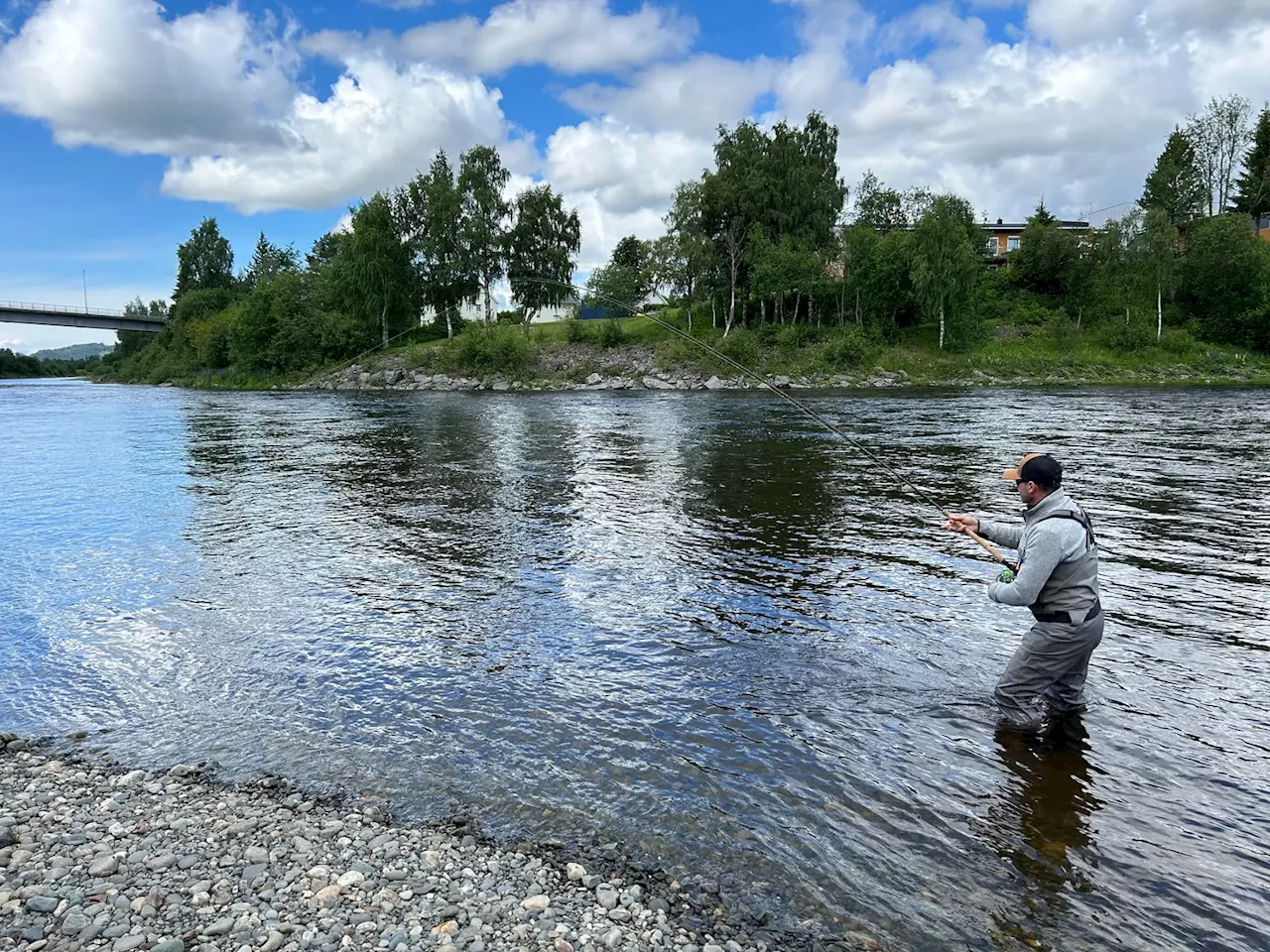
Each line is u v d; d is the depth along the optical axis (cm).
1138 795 399
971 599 712
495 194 6531
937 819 385
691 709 511
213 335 7175
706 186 6134
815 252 6116
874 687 534
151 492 1347
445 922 321
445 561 880
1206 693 512
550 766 446
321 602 747
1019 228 8488
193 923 321
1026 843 365
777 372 5181
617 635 646
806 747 458
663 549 905
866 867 352
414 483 1397
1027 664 471
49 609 738
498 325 6028
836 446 1786
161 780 443
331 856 370
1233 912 316
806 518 1052
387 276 6372
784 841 372
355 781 437
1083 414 2520
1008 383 4750
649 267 6225
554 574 820
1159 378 4866
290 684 566
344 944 308
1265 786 404
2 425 2719
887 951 302
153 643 650
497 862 363
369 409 3322
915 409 2844
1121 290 6316
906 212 7331
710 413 2833
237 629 679
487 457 1717
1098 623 458
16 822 402
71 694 557
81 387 6944
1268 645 591
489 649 623
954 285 5559
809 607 699
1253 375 4909
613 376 5325
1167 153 8256
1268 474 1311
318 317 6681
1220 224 5988
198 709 531
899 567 816
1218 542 884
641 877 351
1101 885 336
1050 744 454
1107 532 938
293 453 1850
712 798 409
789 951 303
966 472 1400
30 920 322
